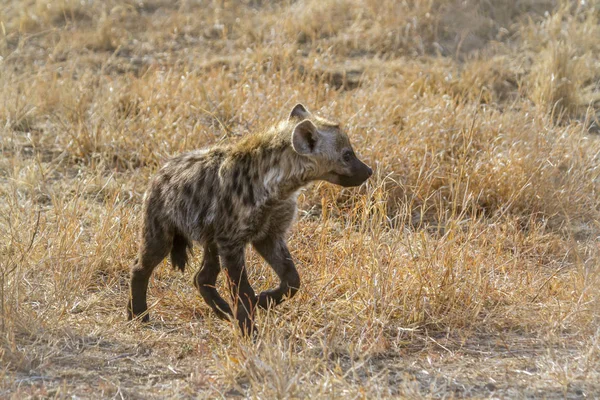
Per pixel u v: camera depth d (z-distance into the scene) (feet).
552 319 45.11
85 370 39.93
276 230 43.60
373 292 45.50
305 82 80.12
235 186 42.11
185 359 41.50
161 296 48.85
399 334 43.42
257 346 39.34
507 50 91.81
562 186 61.46
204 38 98.22
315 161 42.63
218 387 37.93
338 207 60.64
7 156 69.97
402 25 95.86
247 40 95.91
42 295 47.96
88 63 91.56
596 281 47.50
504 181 61.77
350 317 45.93
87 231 57.11
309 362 38.91
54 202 56.95
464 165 61.82
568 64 82.53
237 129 67.41
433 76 83.56
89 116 75.61
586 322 44.11
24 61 91.91
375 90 76.13
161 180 44.45
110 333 44.50
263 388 36.04
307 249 53.57
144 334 44.55
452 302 46.42
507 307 47.09
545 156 64.03
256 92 73.36
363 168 43.78
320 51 92.94
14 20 101.65
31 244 48.49
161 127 70.79
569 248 54.19
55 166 67.46
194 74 79.00
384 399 35.68
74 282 48.98
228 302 45.11
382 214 52.49
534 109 74.23
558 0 99.76
